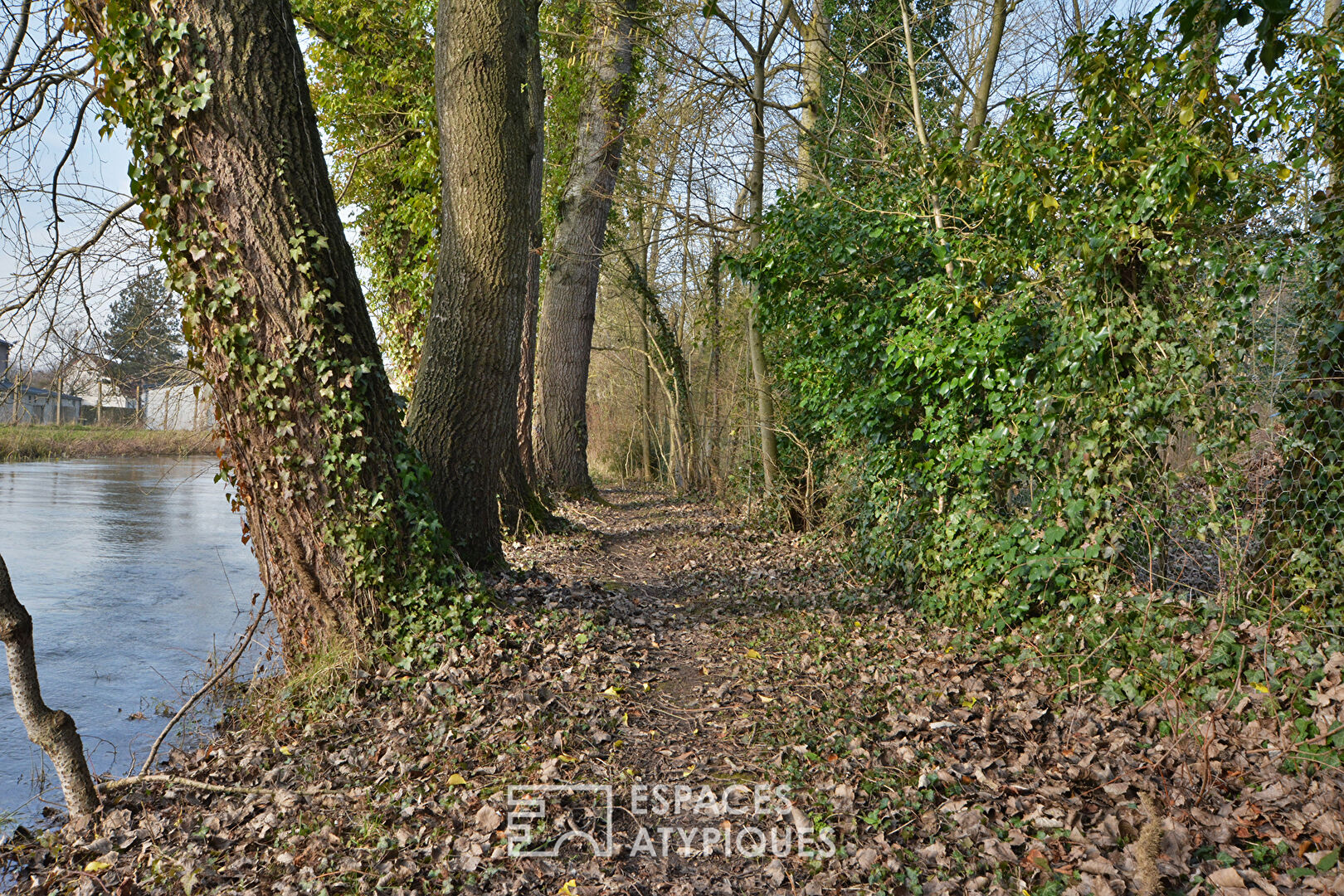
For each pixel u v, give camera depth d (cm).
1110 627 556
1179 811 364
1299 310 542
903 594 860
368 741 506
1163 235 563
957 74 989
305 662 617
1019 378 647
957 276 729
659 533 1445
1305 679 441
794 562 1127
